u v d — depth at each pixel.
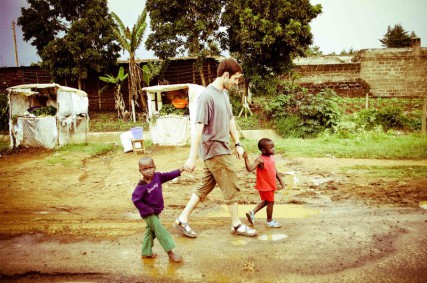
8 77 21.33
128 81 20.55
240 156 3.91
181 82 21.33
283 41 15.23
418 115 16.25
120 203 5.61
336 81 22.25
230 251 3.51
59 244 3.81
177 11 16.92
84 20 18.17
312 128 14.21
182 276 3.03
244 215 4.80
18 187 6.80
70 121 13.10
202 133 3.62
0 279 3.04
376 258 3.31
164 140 12.98
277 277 2.98
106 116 20.06
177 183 6.94
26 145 12.65
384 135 12.49
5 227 4.36
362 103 19.27
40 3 19.27
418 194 5.49
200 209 5.14
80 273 3.13
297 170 7.92
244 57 16.75
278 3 15.12
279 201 5.46
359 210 4.84
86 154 11.12
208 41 17.42
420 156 8.82
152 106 13.42
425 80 21.56
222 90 3.67
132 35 17.97
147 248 3.37
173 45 17.14
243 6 15.62
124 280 2.98
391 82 21.88
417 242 3.63
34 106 13.43
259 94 17.36
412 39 21.50
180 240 3.82
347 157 9.32
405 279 2.90
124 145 11.85
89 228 4.29
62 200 5.83
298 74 20.16
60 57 18.52
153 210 3.17
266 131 15.02
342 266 3.16
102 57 19.09
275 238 3.85
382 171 7.29
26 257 3.48
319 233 3.97
